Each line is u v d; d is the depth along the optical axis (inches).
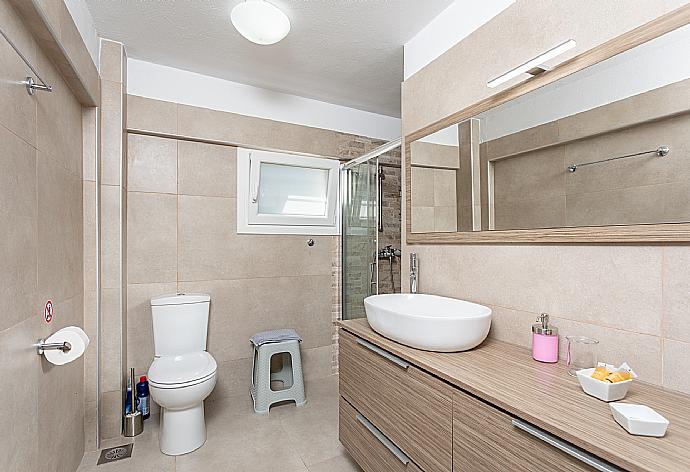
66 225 72.2
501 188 64.8
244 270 119.6
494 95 66.0
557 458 35.4
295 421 100.7
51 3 55.3
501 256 65.7
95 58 85.4
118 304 91.2
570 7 53.2
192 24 84.7
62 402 68.3
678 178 41.7
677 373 42.8
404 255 91.9
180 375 84.7
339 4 76.7
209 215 114.0
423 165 84.7
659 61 43.5
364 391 71.3
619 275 48.4
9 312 46.7
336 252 137.3
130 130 101.8
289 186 129.0
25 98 52.7
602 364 46.3
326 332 134.6
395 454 60.2
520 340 62.2
